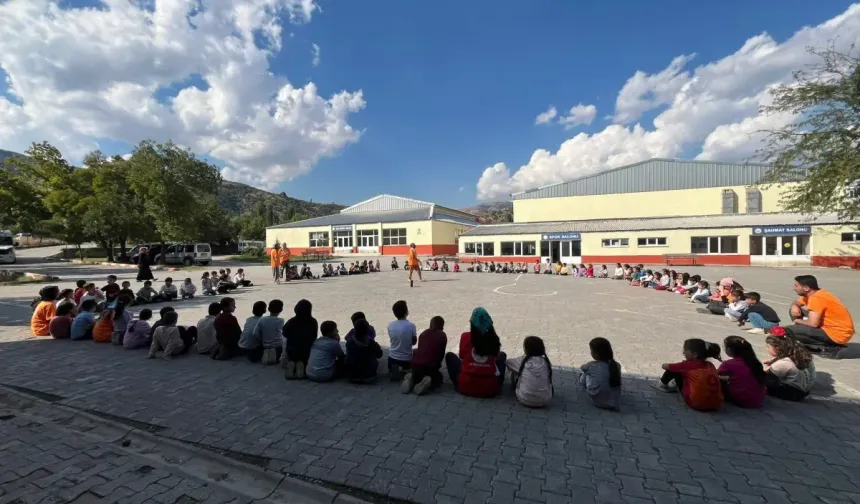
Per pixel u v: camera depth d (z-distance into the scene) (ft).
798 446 11.92
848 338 20.62
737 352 15.10
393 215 169.37
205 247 124.06
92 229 108.58
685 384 14.89
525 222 147.54
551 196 145.18
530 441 12.25
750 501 9.30
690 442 12.17
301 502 9.66
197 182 117.50
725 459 11.18
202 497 9.82
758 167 118.73
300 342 18.22
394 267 103.19
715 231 102.99
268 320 20.77
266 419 13.97
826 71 46.68
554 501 9.34
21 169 122.72
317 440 12.43
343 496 9.61
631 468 10.72
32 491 9.95
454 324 30.22
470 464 10.95
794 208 52.80
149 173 107.04
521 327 28.94
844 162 44.29
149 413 14.58
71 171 126.62
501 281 69.62
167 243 120.98
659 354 21.72
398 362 17.65
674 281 53.78
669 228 107.96
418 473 10.54
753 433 12.74
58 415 14.55
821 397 15.67
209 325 22.25
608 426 13.26
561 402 15.34
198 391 16.70
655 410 14.55
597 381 14.49
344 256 158.81
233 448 12.01
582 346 23.44
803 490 9.72
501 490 9.78
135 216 111.55
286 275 71.20
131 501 9.61
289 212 387.96
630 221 125.29
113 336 24.47
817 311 21.30
